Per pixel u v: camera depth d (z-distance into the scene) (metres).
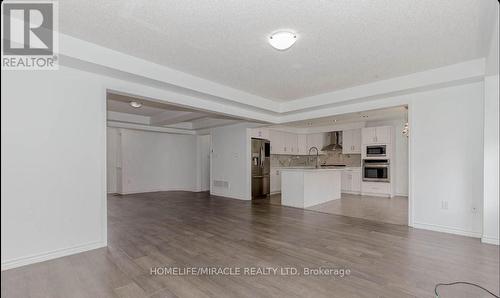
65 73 2.96
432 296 2.07
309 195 6.05
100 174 3.24
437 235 3.68
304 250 3.12
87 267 2.64
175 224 4.39
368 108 4.64
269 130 8.18
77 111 3.05
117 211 5.52
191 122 8.54
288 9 2.18
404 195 7.48
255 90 4.68
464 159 3.66
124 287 2.24
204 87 4.07
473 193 3.59
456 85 3.68
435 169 3.91
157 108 6.19
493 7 2.13
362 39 2.73
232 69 3.63
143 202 6.70
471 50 3.00
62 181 2.93
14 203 2.62
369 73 3.78
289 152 9.02
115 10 2.21
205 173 9.39
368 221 4.57
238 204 6.38
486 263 2.69
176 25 2.46
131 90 3.53
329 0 2.05
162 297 2.08
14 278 2.39
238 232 3.90
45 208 2.81
